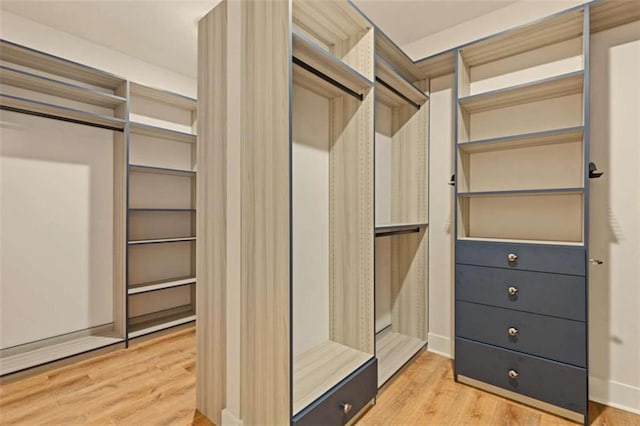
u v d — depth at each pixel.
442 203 2.56
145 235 3.24
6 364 2.27
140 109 3.20
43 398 1.96
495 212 2.26
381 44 2.09
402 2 2.20
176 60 3.16
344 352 1.93
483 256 2.02
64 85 2.44
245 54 1.56
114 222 2.97
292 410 1.35
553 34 1.96
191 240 3.24
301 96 1.91
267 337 1.44
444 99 2.55
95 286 2.86
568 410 1.74
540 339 1.82
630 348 1.83
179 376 2.23
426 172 2.61
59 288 2.66
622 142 1.86
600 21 1.84
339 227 2.06
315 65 1.66
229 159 1.64
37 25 2.52
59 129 2.68
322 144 2.05
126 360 2.49
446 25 2.46
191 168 3.61
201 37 1.84
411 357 2.37
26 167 2.51
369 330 1.91
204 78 1.81
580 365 1.71
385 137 2.66
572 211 2.00
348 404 1.65
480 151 2.31
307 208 1.95
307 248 1.95
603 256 1.91
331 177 2.09
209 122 1.77
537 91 1.98
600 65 1.92
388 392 2.01
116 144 2.94
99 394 2.01
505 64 2.25
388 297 2.77
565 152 2.03
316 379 1.65
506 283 1.94
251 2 1.53
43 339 2.57
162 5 2.31
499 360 1.96
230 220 1.64
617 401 1.86
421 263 2.64
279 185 1.39
